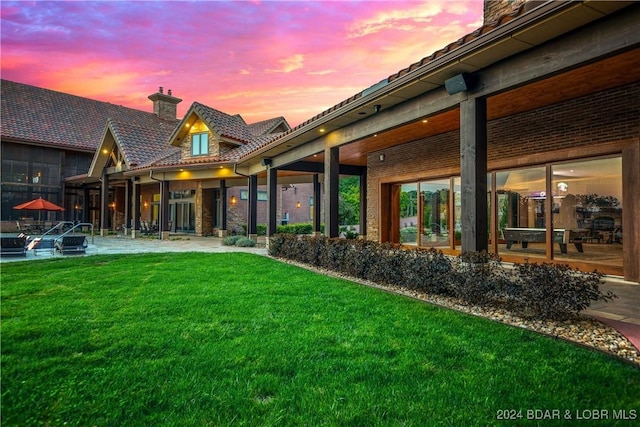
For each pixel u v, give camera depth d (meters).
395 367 3.14
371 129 7.61
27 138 24.20
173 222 23.86
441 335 3.86
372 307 5.00
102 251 13.03
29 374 3.01
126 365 3.20
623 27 3.69
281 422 2.38
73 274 7.70
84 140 27.52
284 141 10.35
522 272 4.42
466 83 5.19
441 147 10.09
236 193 22.64
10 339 3.77
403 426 2.32
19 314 4.69
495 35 4.33
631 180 6.34
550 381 2.82
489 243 9.10
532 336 3.77
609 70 5.65
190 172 17.78
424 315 4.59
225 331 4.06
